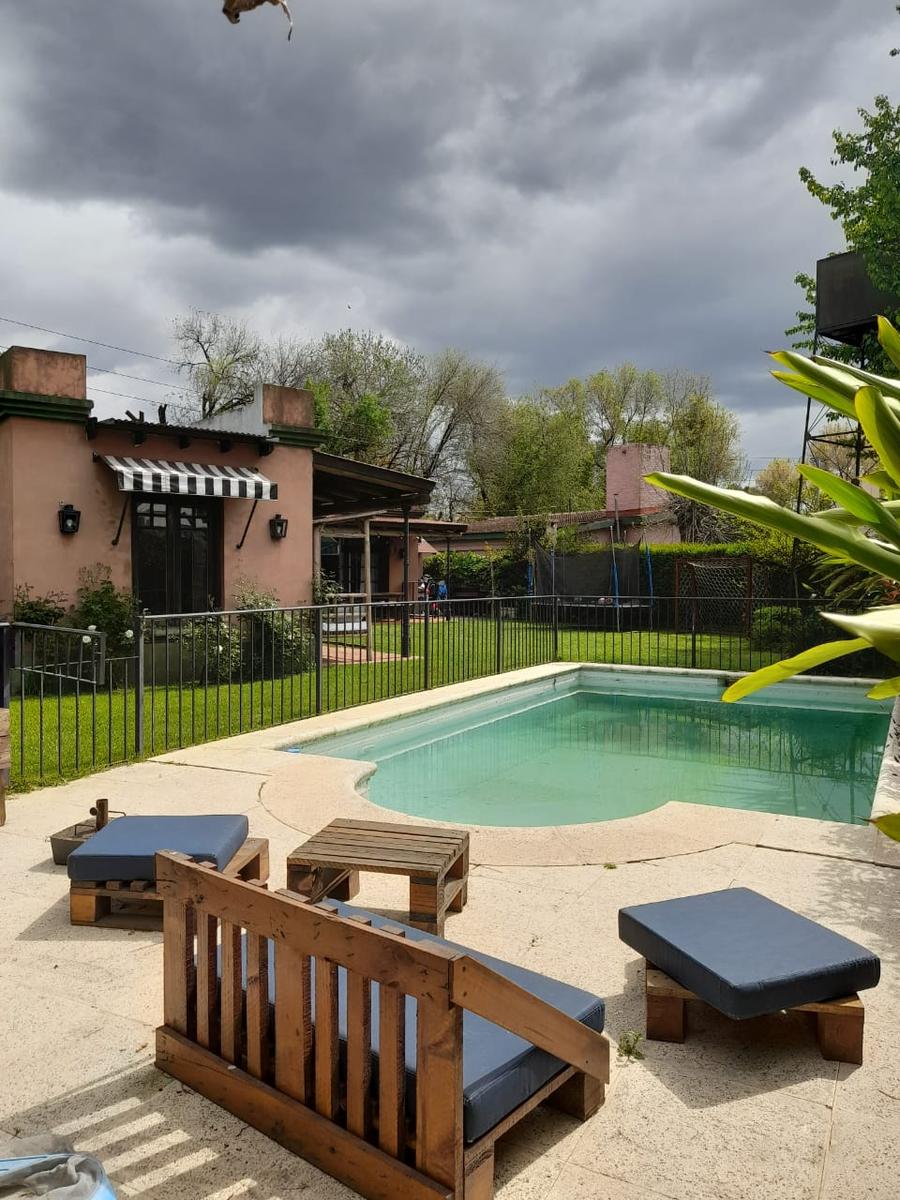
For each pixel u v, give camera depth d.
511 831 5.25
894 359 1.28
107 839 3.96
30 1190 1.96
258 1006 2.42
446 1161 1.99
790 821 5.46
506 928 3.86
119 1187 2.17
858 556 0.97
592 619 21.19
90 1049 2.84
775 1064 2.79
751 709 11.36
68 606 11.23
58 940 3.71
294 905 2.27
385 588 26.23
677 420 42.56
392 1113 2.09
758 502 1.01
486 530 31.95
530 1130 2.45
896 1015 3.09
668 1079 2.71
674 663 14.21
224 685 11.75
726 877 4.48
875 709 11.25
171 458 12.16
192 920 2.71
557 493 39.28
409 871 3.62
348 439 34.50
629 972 3.44
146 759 7.10
